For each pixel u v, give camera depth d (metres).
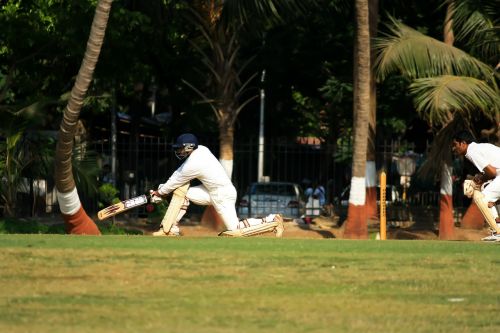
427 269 27.45
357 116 65.62
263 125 117.00
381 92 102.81
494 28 70.88
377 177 94.00
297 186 92.06
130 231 66.81
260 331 19.42
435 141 68.25
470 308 22.33
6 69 94.38
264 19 68.56
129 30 84.62
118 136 118.50
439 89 62.50
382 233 59.91
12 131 62.31
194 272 26.11
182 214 41.84
